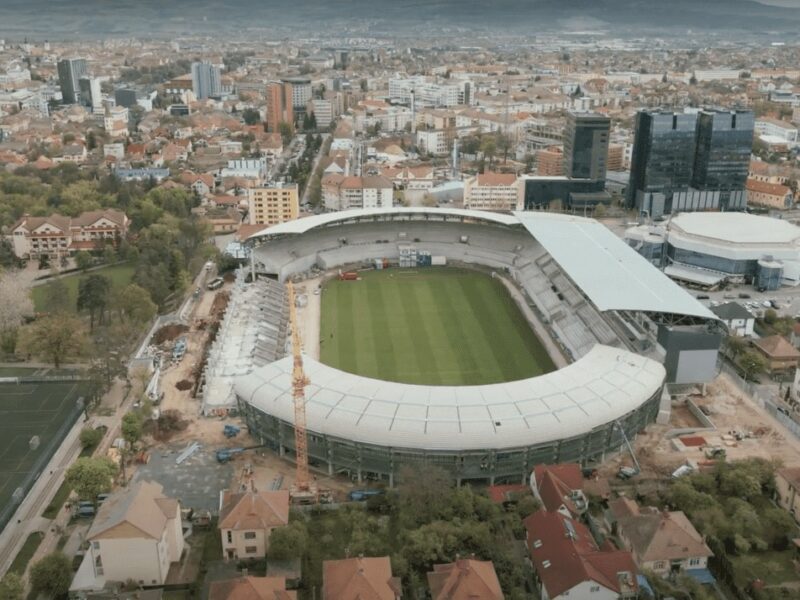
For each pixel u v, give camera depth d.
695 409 189.25
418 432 155.25
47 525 145.00
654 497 151.88
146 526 126.50
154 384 196.38
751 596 125.38
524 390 169.88
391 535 140.88
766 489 154.88
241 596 114.88
